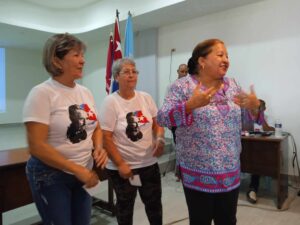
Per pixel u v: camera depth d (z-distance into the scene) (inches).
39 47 299.4
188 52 184.4
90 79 276.5
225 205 47.9
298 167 138.9
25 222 96.7
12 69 300.8
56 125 43.4
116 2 192.9
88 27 218.7
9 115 302.2
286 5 140.6
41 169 43.6
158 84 202.5
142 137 64.1
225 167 45.8
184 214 101.5
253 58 154.0
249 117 53.8
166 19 182.1
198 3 153.6
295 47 138.9
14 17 204.7
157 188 67.0
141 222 95.1
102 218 98.3
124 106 63.9
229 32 163.3
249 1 150.4
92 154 50.5
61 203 44.3
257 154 110.0
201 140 45.7
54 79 45.6
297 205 108.2
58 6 223.1
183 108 43.3
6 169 68.9
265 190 125.2
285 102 143.6
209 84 47.9
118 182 64.1
